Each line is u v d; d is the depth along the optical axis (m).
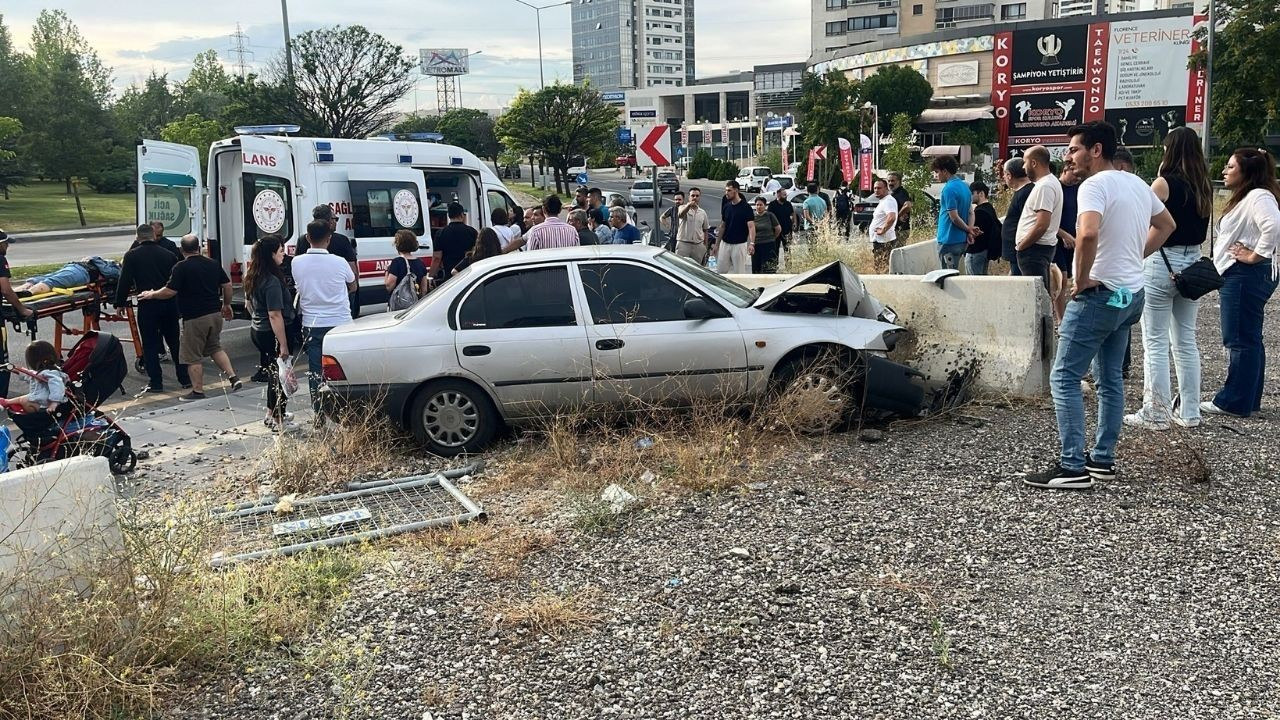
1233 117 35.00
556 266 7.07
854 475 5.73
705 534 4.96
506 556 4.80
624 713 3.40
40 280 10.45
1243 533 4.66
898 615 4.02
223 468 6.98
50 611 3.50
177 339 10.34
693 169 86.00
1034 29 55.97
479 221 14.45
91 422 6.85
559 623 4.05
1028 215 7.66
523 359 6.82
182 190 13.16
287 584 4.37
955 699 3.42
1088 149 5.10
